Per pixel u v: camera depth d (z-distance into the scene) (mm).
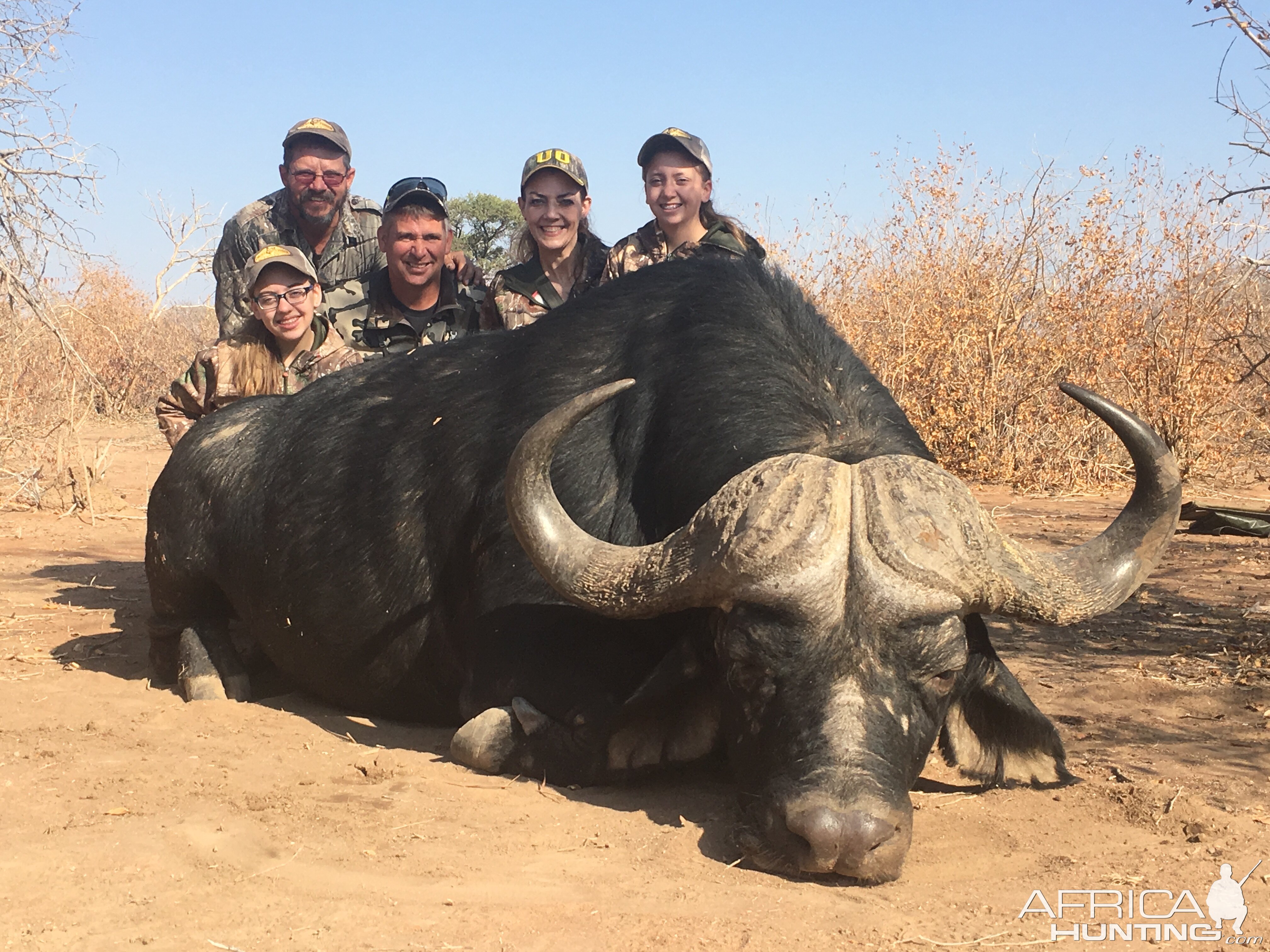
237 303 9219
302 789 4684
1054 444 13602
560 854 4086
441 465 5562
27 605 8164
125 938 3371
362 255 9258
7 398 14180
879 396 5086
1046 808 4633
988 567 3971
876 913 3639
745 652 3947
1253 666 6523
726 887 3820
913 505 3930
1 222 10680
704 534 4051
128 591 8695
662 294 5375
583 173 8289
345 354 8148
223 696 6242
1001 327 13805
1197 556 9531
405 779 4848
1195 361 13281
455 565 5449
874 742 3770
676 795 4727
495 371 5668
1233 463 13719
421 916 3555
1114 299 13766
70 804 4449
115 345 22000
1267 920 3619
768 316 5094
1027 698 4727
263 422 6441
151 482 14469
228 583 6352
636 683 4898
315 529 5914
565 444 5148
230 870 3871
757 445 4555
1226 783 4844
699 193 8297
